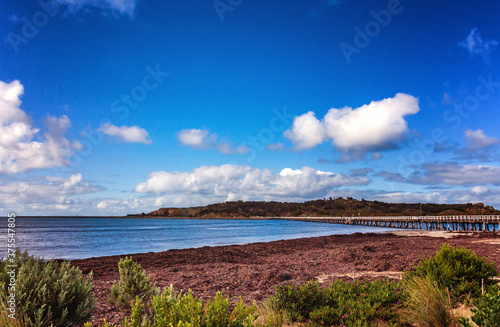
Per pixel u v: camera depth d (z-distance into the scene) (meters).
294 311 6.84
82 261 21.91
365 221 122.88
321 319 6.36
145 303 5.16
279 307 7.01
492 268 7.61
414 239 37.12
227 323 3.42
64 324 4.52
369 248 22.41
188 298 3.53
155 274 14.41
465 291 6.98
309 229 91.00
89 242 45.59
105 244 42.41
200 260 21.81
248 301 9.15
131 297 6.01
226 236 59.44
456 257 7.82
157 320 3.36
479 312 4.44
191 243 43.94
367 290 8.05
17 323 3.98
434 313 5.52
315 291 7.45
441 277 7.29
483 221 60.22
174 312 3.34
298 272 14.31
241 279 12.62
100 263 20.59
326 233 69.31
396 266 14.92
